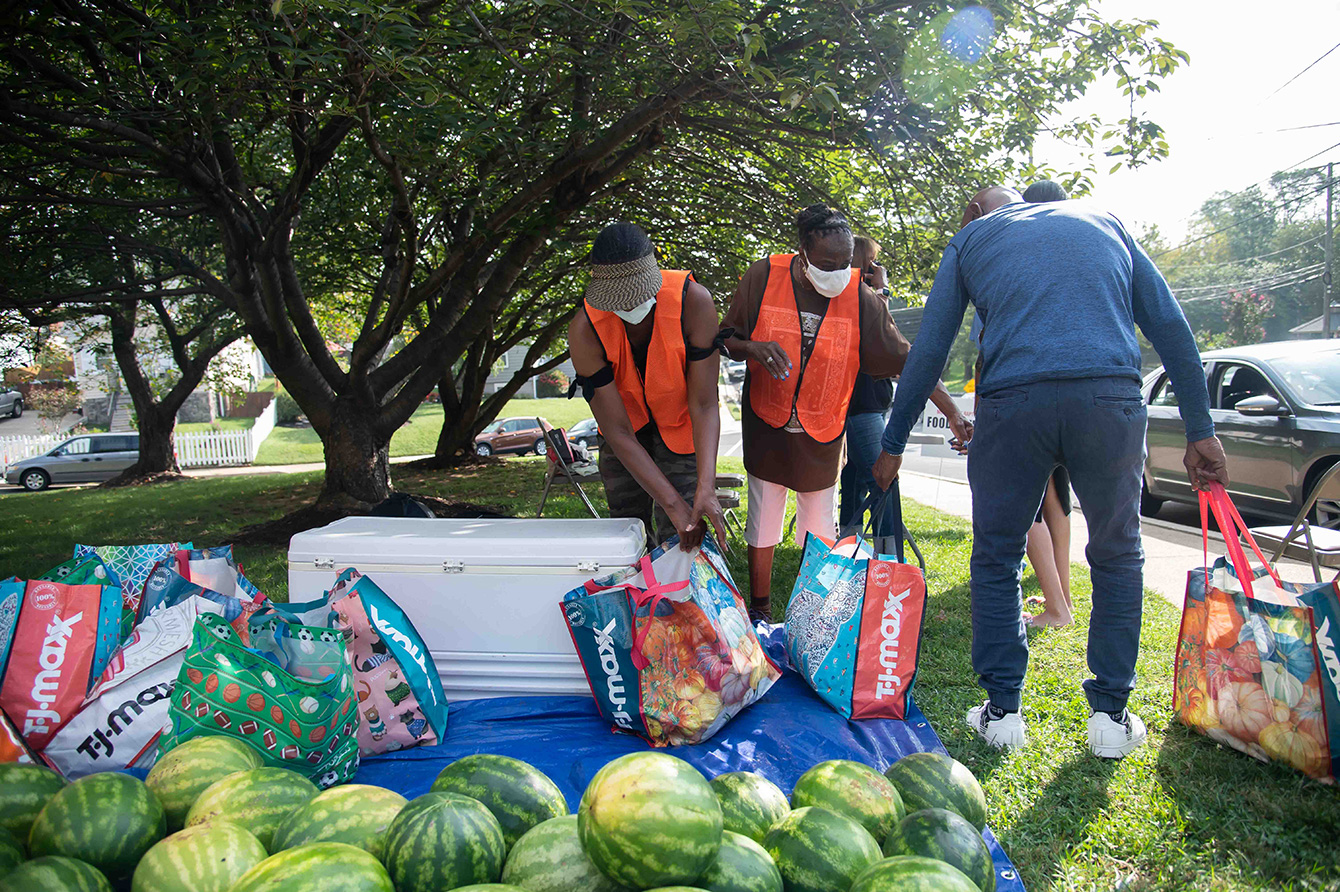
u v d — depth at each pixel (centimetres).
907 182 757
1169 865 218
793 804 202
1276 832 227
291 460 2892
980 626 289
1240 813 237
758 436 400
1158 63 579
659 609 288
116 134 617
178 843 159
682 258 1062
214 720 232
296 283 852
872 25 534
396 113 575
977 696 332
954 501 1014
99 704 247
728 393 3622
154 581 285
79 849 172
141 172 714
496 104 660
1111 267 270
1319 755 245
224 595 280
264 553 729
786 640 343
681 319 341
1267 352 779
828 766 203
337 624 280
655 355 345
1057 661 369
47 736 243
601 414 348
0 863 160
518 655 320
